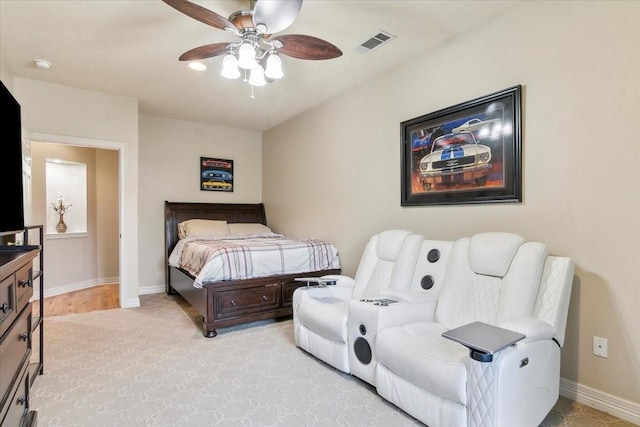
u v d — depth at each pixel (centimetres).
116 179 575
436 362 169
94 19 245
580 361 205
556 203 215
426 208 299
